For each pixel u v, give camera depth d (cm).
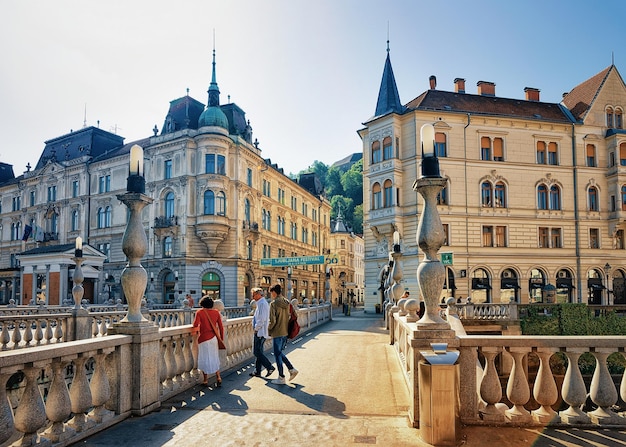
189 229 4156
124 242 699
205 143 4206
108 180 4881
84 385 564
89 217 4950
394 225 3750
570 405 581
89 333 1556
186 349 846
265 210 5094
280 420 632
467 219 3800
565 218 4003
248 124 4769
